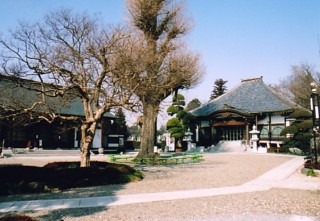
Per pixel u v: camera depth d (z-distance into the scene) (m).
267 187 11.76
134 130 79.50
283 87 62.69
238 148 36.31
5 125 31.30
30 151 30.69
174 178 14.49
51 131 34.97
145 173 16.52
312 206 8.51
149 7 23.75
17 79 12.83
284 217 7.46
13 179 11.08
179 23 24.98
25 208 8.56
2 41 12.43
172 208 8.43
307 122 29.80
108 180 12.77
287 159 23.23
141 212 8.02
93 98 14.88
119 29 22.20
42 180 11.48
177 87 25.12
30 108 13.09
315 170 15.11
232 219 7.30
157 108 19.77
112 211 8.16
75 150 33.50
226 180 13.66
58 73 13.24
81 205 8.89
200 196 10.10
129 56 14.15
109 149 41.78
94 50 14.12
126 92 14.03
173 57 22.81
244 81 45.25
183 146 40.78
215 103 43.62
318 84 48.62
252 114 37.75
